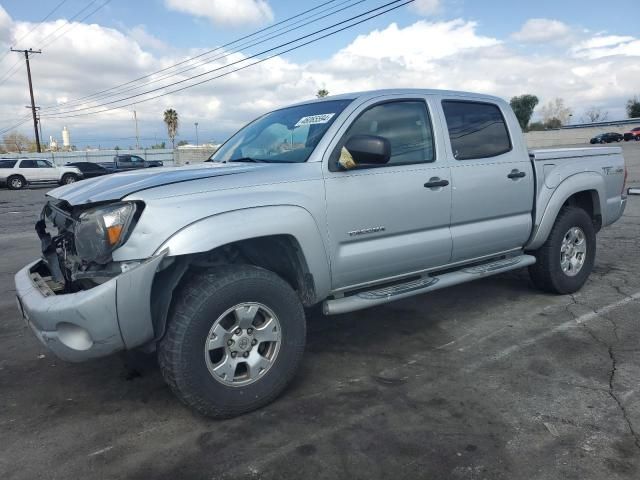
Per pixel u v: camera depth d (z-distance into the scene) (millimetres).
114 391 3762
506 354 4184
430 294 5820
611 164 5949
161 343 3146
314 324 4996
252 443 3057
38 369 4176
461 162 4461
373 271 3965
